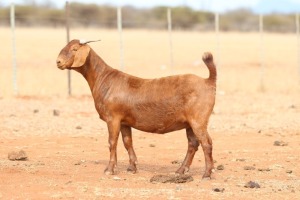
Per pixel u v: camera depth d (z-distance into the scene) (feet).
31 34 248.32
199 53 188.85
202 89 43.83
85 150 58.03
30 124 70.90
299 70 122.31
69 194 40.68
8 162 51.19
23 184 43.45
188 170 46.88
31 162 51.49
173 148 59.31
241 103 89.56
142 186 43.09
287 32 340.18
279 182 44.60
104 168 49.49
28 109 80.23
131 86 45.60
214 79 43.91
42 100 87.97
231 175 47.14
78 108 82.07
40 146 59.67
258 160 53.36
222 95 97.96
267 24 370.94
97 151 57.62
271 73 140.36
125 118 45.96
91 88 47.06
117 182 44.27
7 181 44.34
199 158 54.54
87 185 43.21
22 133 66.28
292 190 42.19
